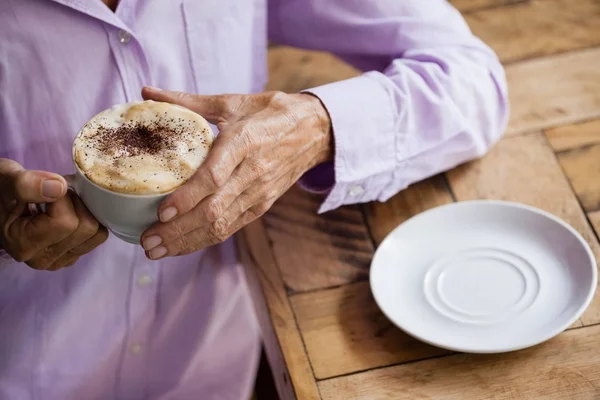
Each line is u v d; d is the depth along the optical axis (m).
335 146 0.93
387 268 0.90
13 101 0.91
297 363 0.86
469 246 0.91
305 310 0.90
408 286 0.89
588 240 0.92
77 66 0.91
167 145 0.76
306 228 0.96
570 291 0.86
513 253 0.90
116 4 0.92
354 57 1.08
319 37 1.08
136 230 0.77
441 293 0.88
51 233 0.78
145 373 1.02
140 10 0.93
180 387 1.02
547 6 1.18
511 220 0.92
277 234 0.96
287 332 0.88
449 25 1.04
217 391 1.03
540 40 1.13
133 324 1.00
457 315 0.86
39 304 0.96
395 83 0.97
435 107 0.96
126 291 0.99
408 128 0.96
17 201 0.77
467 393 0.82
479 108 1.00
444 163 0.98
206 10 0.96
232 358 1.03
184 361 1.02
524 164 0.99
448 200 0.97
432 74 0.98
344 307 0.90
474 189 0.98
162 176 0.75
